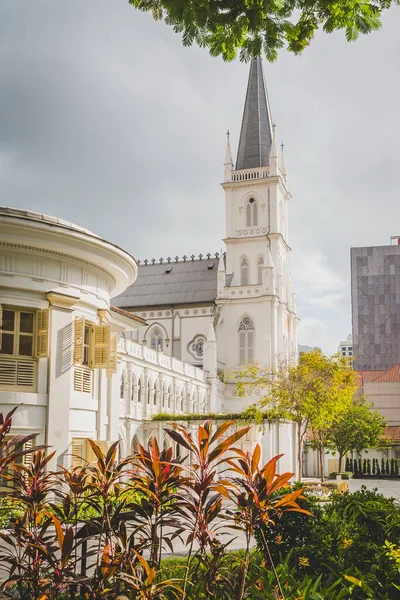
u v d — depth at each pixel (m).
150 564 8.10
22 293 23.69
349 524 12.01
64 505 8.52
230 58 10.82
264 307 82.25
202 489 7.63
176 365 59.16
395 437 83.06
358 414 73.19
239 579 7.61
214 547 7.86
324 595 8.84
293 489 12.09
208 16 10.09
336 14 10.29
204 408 68.19
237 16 10.15
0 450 8.05
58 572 6.98
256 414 43.38
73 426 25.11
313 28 10.54
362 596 9.30
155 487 8.00
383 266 127.19
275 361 78.00
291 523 11.59
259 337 81.94
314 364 45.41
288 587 8.94
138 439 47.78
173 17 10.08
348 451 79.38
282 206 95.00
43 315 23.98
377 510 12.20
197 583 8.05
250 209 90.19
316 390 43.56
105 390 28.25
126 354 46.25
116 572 7.34
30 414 23.41
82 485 8.82
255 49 10.60
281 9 10.30
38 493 8.70
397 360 124.38
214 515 7.75
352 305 128.12
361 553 11.20
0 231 22.83
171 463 7.79
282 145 98.31
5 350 23.39
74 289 25.14
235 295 83.56
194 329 84.81
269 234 88.31
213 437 7.75
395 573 9.54
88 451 25.88
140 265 94.44
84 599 7.75
